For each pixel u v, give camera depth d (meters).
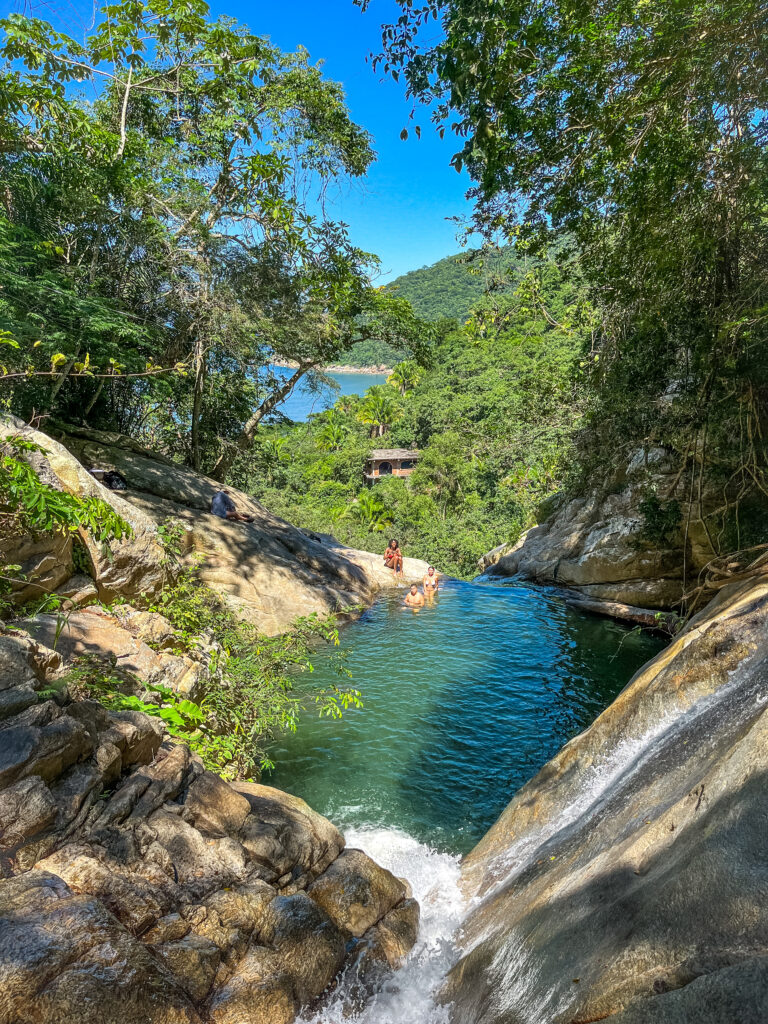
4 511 5.55
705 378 10.22
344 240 13.96
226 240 15.47
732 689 4.38
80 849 3.46
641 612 14.47
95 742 4.01
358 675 10.97
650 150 7.49
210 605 9.33
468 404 58.41
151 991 2.83
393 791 7.33
